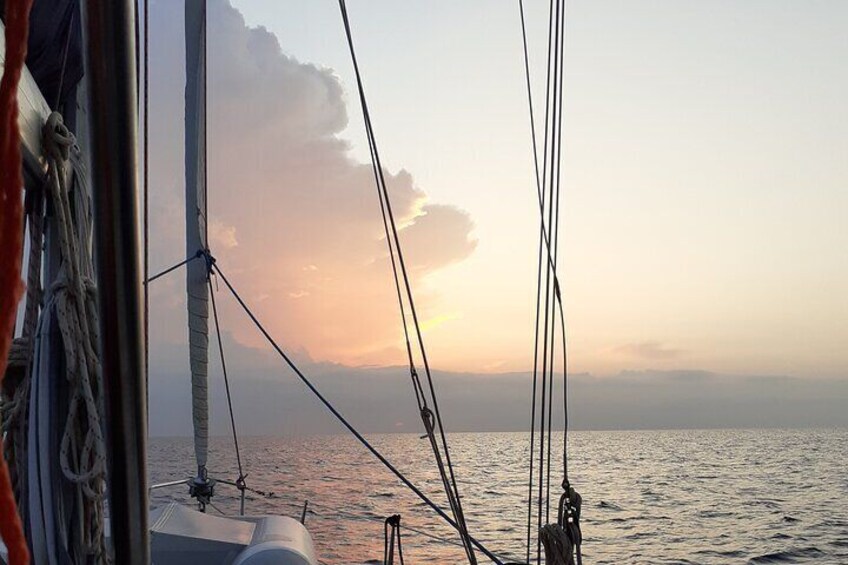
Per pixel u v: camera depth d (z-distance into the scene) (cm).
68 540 198
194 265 707
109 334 93
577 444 14700
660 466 7981
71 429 192
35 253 200
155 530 405
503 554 2536
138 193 94
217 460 8200
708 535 3244
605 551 2866
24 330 199
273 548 384
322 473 6359
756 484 5756
